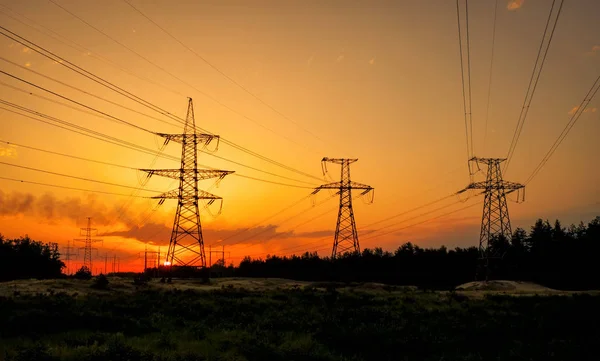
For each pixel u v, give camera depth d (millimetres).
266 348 24984
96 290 63750
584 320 37219
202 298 54594
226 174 74438
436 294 66438
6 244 107562
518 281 90312
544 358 25406
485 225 91438
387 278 120562
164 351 23344
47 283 66188
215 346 25312
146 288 69125
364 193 86750
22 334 27172
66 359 20781
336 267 107812
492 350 27703
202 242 76812
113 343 23438
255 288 78938
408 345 28219
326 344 28250
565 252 103625
